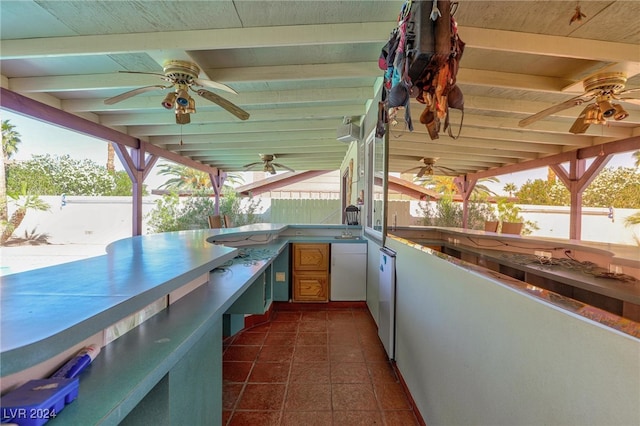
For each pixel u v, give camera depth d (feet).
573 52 5.30
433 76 4.16
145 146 17.62
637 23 4.64
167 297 4.01
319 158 24.09
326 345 8.95
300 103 12.14
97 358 2.70
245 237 10.69
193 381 3.64
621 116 3.58
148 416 3.01
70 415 2.01
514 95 6.17
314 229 14.16
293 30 7.19
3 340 1.81
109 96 11.91
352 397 6.51
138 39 7.54
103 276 3.44
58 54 7.70
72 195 31.53
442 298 4.76
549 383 2.52
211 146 19.62
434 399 5.01
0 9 6.57
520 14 5.32
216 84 8.65
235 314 8.79
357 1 6.33
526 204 4.72
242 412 6.03
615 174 3.47
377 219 9.87
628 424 1.85
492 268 4.53
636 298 2.61
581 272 3.28
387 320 7.85
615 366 1.95
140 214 17.29
